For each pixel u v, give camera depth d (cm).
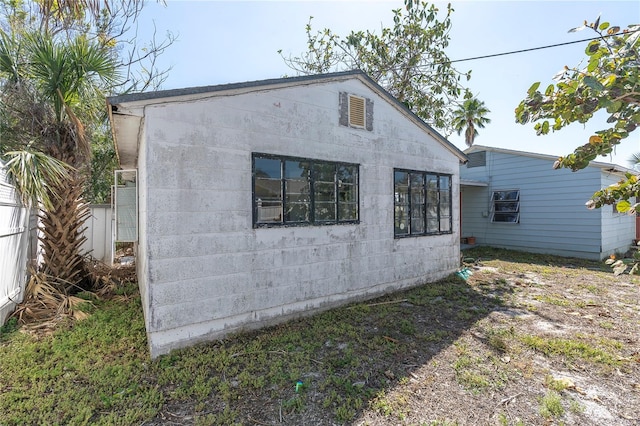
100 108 606
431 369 335
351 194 548
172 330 368
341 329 432
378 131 586
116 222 530
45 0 520
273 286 447
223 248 402
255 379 307
